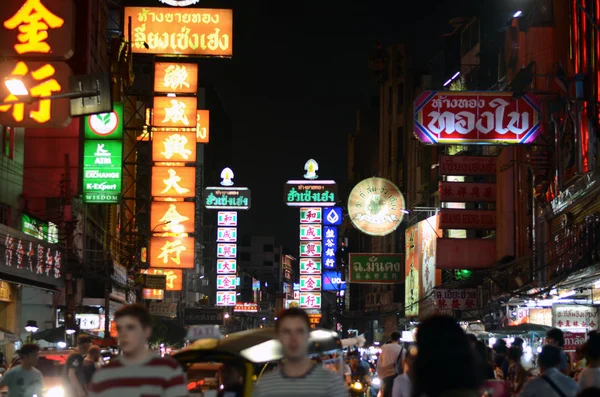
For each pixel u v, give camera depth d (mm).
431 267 52438
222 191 78000
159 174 48000
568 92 29812
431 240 52781
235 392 11664
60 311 41750
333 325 103688
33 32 28078
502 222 38344
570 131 28734
